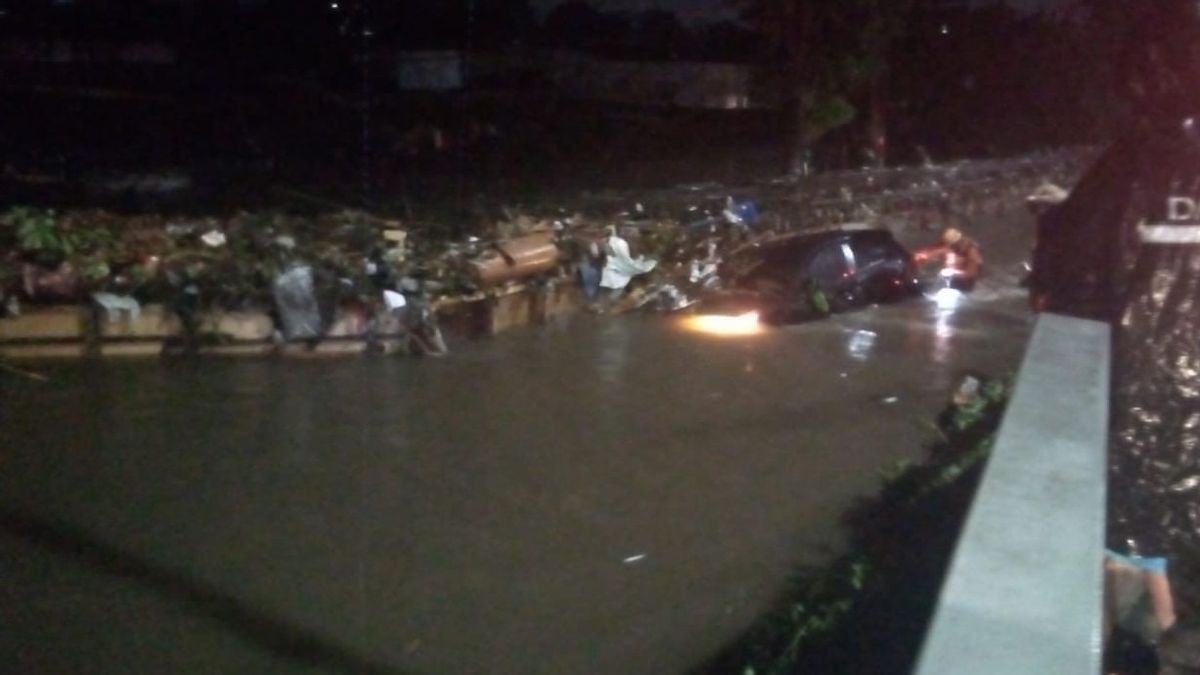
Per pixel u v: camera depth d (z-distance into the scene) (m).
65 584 6.89
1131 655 3.95
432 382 11.48
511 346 13.30
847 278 16.42
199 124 22.91
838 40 25.53
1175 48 4.21
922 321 15.79
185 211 15.70
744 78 34.34
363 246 13.02
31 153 19.09
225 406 10.33
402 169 22.91
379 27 29.52
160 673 6.02
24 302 11.42
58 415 9.86
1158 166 4.23
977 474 5.86
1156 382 4.06
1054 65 34.47
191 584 7.03
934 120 34.16
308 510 8.13
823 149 28.98
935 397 11.87
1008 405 3.52
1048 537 2.62
